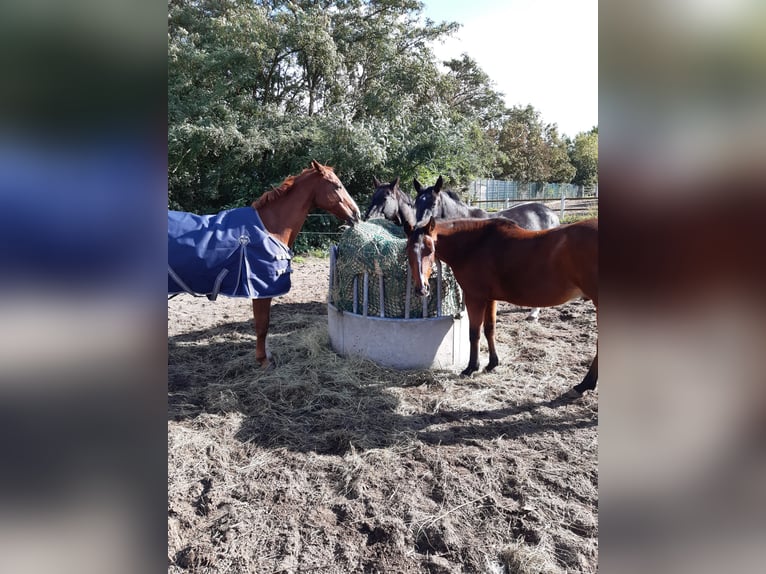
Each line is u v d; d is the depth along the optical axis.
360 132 11.13
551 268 3.21
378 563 1.96
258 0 13.58
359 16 14.48
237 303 6.21
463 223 3.60
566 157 33.81
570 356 4.21
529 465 2.59
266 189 11.56
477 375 3.80
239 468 2.58
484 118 24.41
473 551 2.01
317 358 4.04
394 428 2.99
